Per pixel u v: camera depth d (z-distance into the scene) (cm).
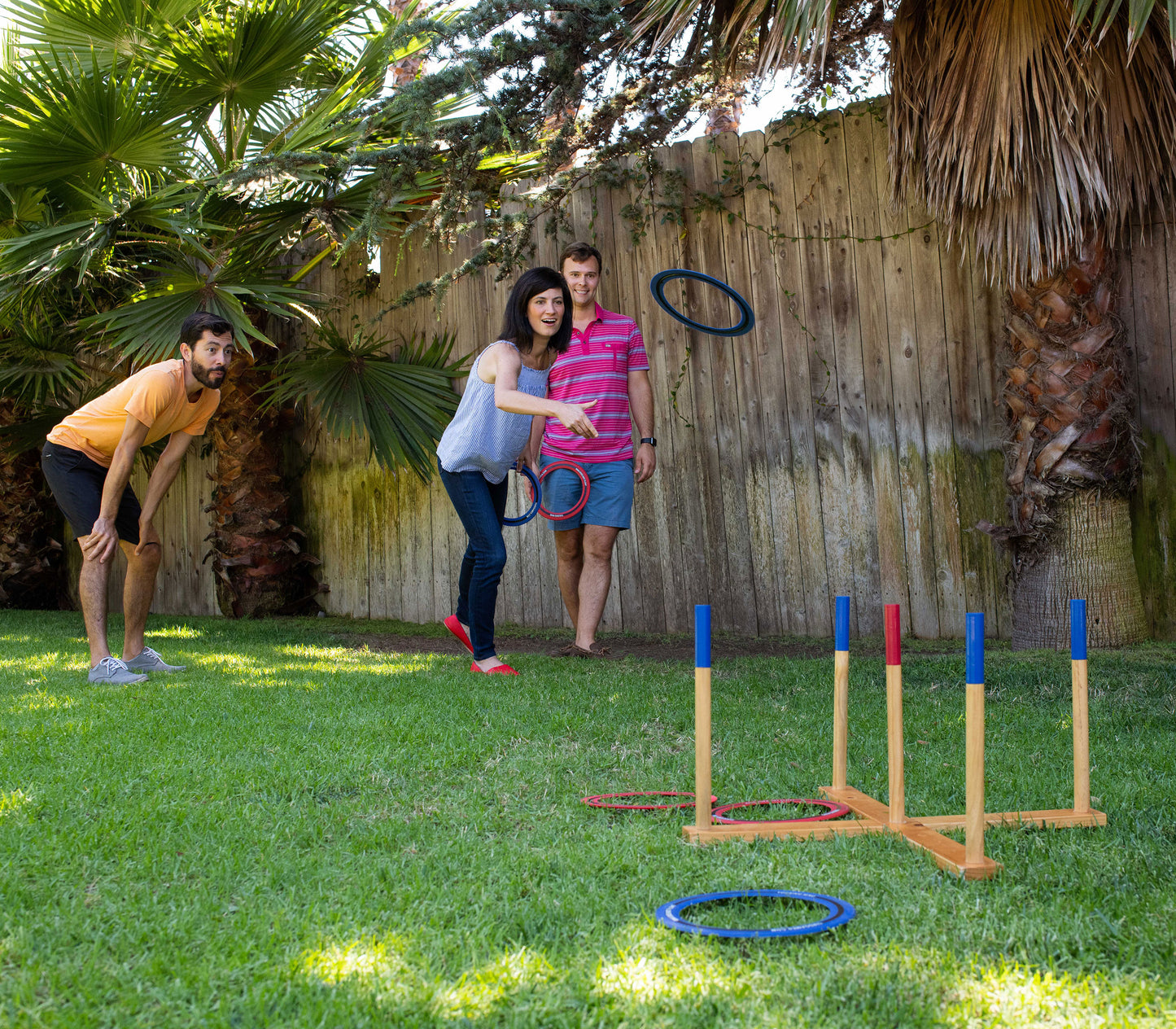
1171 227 475
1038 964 141
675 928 151
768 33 471
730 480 584
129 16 664
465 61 459
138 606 428
